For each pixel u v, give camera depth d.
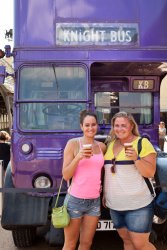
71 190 2.14
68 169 2.09
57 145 2.85
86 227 2.17
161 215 2.39
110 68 3.39
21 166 2.83
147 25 3.01
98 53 2.96
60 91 2.92
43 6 2.96
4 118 10.08
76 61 2.95
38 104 2.89
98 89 3.84
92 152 2.09
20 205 2.71
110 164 2.10
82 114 2.19
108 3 2.99
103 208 2.58
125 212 2.09
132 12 3.00
